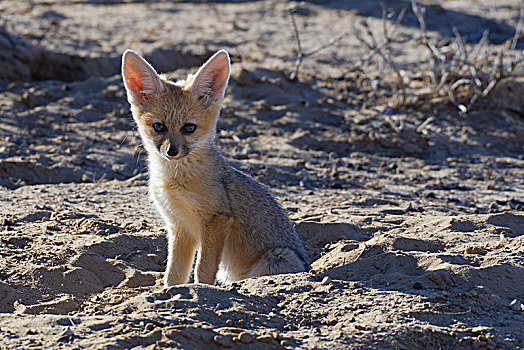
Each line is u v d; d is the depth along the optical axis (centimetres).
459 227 940
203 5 3681
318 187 1394
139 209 1139
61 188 1259
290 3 3653
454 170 1580
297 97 1995
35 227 978
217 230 817
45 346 518
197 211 816
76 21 3086
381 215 1105
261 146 1658
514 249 796
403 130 1803
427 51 2545
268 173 1440
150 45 2523
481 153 1733
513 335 591
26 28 2762
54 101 1883
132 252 926
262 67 2200
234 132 1733
